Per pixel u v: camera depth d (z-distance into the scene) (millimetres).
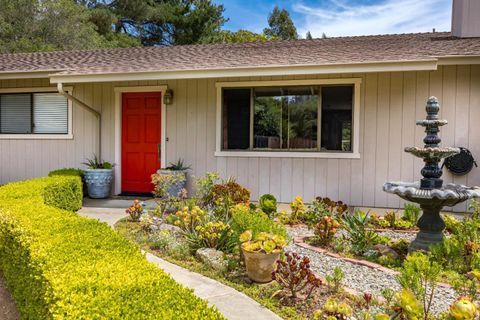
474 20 8219
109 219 5918
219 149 7578
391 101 6781
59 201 5895
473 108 6477
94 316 1703
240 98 7484
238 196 6043
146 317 1704
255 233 3791
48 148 8570
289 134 7238
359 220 4656
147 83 8008
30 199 4480
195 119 7742
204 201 6055
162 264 3785
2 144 8789
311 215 5641
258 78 7309
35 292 2355
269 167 7332
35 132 8648
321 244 4523
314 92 7074
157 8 23922
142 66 7469
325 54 7180
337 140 7027
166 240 4309
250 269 3311
